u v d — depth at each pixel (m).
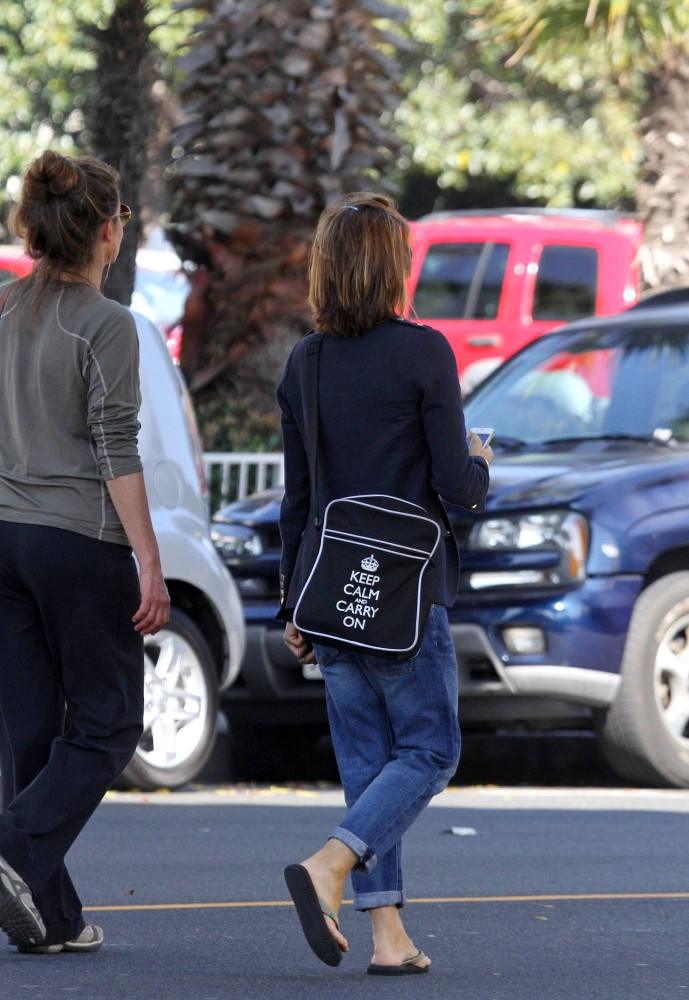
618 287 48.78
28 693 14.00
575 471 25.11
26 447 13.64
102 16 72.50
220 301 36.62
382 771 13.52
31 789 13.58
